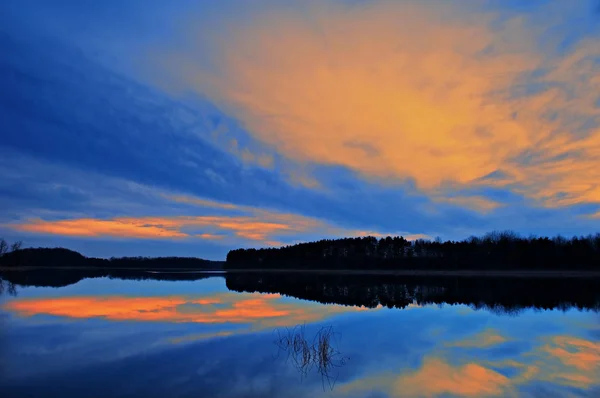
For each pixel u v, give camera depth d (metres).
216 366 10.24
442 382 8.99
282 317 19.41
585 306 24.53
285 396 8.02
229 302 26.44
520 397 8.08
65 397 7.93
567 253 84.06
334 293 35.25
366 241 117.56
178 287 41.50
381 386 8.70
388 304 26.14
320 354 11.30
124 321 17.80
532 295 32.53
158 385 8.68
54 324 16.91
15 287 39.88
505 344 13.23
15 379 9.10
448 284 48.66
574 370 9.95
